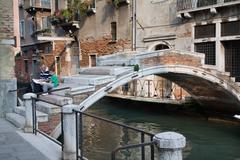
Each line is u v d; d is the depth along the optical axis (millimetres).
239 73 14250
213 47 14891
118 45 19391
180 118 15750
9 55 10086
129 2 18375
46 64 26734
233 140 11922
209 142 11766
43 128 8141
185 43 15875
